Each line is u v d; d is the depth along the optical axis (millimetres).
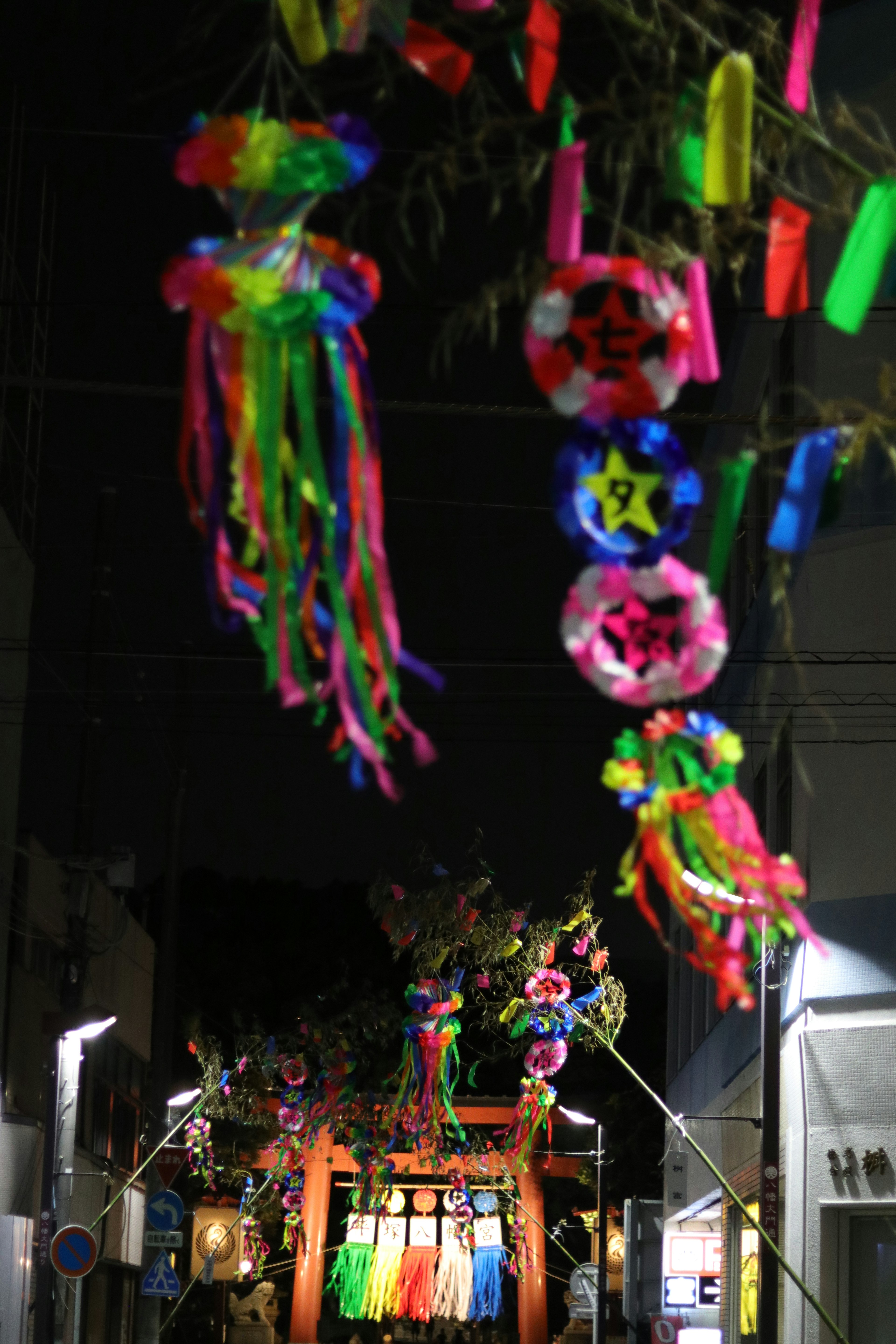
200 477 2236
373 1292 29250
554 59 2535
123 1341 32188
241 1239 30797
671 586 2338
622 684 2326
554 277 2459
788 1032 16406
